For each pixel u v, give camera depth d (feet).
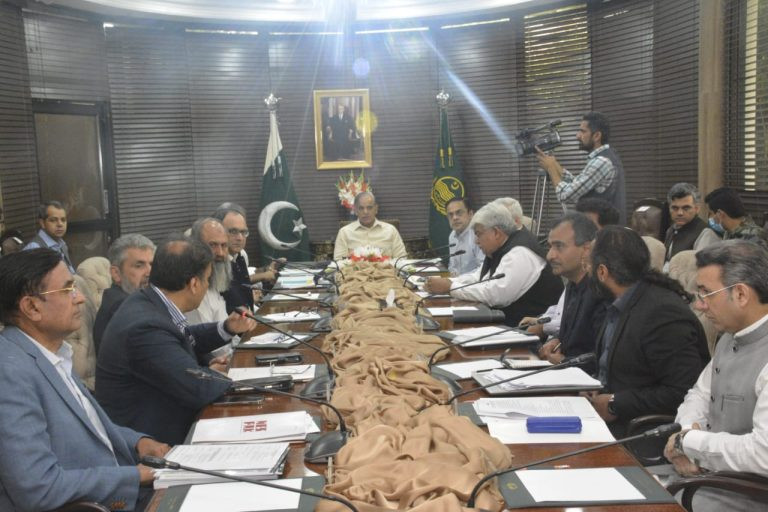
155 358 7.64
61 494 5.60
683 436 6.29
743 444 5.83
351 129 25.26
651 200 17.49
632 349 7.85
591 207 11.80
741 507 6.11
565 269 9.75
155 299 8.28
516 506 4.79
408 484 4.88
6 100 18.90
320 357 9.25
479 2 23.26
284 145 25.27
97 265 13.05
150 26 23.18
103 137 22.41
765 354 6.22
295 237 24.47
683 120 18.81
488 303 13.17
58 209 17.51
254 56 24.76
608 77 21.53
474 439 5.59
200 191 24.54
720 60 15.88
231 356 9.61
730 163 16.02
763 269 6.21
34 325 6.17
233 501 5.00
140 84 23.21
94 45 22.04
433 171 24.93
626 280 8.02
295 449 6.15
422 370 7.54
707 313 6.43
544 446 5.94
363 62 25.12
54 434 5.97
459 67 24.67
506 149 24.41
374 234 21.42
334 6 22.80
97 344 10.27
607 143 15.72
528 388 7.28
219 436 6.37
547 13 22.91
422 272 17.72
